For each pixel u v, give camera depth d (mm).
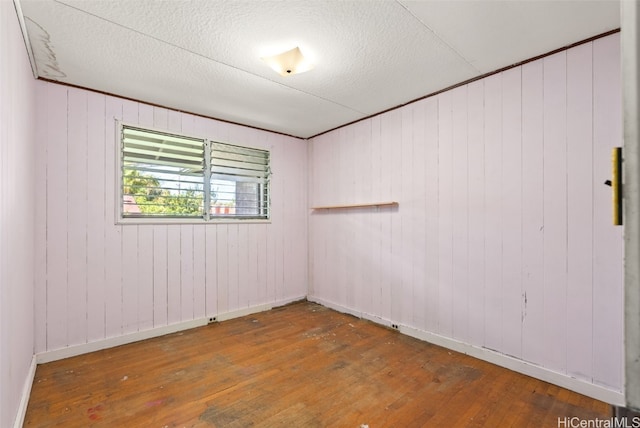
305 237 4379
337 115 3473
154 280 3061
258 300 3865
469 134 2611
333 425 1741
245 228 3766
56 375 2271
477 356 2539
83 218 2684
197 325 3311
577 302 2049
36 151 2467
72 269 2623
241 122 3699
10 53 1573
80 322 2650
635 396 506
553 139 2156
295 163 4285
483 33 1970
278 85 2701
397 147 3205
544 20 1836
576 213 2057
